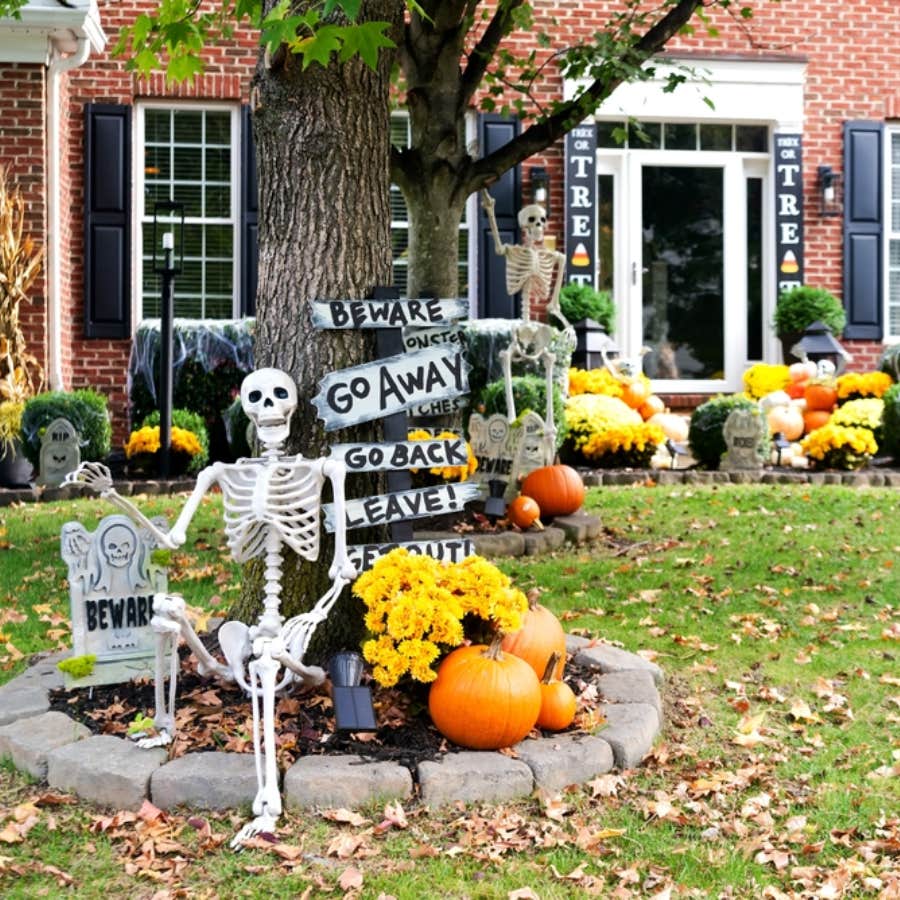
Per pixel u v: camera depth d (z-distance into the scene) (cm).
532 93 1366
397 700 470
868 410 1199
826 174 1419
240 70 1334
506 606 449
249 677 471
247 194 1342
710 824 407
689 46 1410
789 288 1415
